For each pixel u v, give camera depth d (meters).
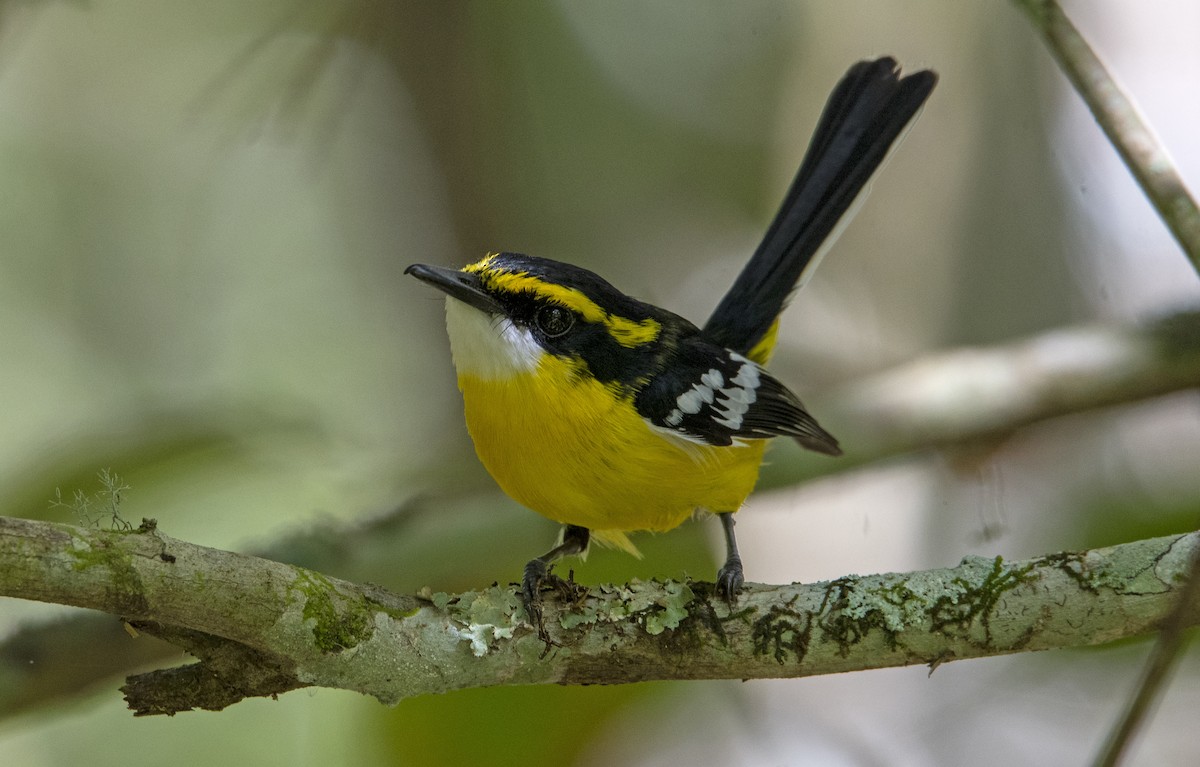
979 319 13.16
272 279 14.70
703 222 14.67
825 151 10.36
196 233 14.63
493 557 10.29
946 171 13.21
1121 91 7.15
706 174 14.69
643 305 8.52
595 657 6.28
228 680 5.75
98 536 5.21
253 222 14.67
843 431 10.94
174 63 14.27
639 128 14.45
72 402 14.20
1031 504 12.09
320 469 11.09
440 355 13.76
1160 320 11.06
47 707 8.80
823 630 6.17
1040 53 12.61
